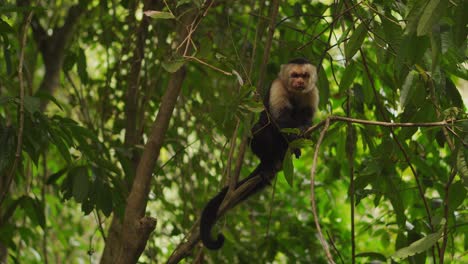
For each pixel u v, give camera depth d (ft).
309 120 31.22
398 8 21.44
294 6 29.07
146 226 20.53
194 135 39.40
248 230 35.55
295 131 20.72
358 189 25.48
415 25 16.75
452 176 20.49
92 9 35.60
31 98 21.65
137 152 29.66
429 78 21.65
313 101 30.94
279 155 28.48
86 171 24.13
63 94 44.68
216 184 33.65
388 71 27.50
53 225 37.96
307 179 35.60
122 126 32.94
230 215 33.83
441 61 23.02
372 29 21.27
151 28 33.71
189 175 32.68
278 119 28.89
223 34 31.94
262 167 28.40
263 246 32.91
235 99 19.22
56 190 32.09
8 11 22.22
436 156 29.14
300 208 35.65
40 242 40.45
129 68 33.45
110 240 26.84
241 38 32.83
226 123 21.48
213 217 24.73
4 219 27.04
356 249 34.63
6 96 22.81
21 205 27.27
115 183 25.46
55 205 38.04
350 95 28.07
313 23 29.12
